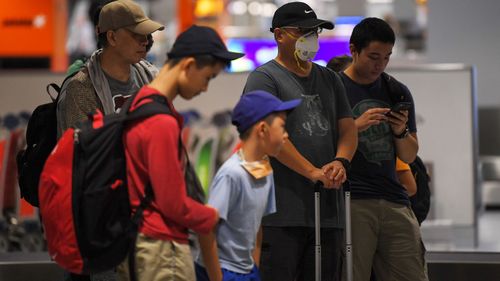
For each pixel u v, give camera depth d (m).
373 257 7.31
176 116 5.51
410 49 20.91
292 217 6.60
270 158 6.67
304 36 6.62
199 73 5.46
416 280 7.17
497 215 17.61
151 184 5.44
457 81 12.48
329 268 6.80
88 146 5.45
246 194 5.80
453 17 18.70
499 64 18.58
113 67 6.81
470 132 12.52
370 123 6.88
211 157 12.11
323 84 6.85
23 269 8.69
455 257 8.77
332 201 6.75
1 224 11.90
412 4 20.58
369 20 7.00
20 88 12.10
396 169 7.57
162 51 20.28
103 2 7.14
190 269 5.54
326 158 6.72
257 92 5.87
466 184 12.58
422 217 7.98
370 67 7.02
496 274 8.50
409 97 7.34
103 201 5.40
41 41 21.11
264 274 6.61
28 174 6.82
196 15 20.20
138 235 5.45
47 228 5.56
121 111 5.53
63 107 6.76
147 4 22.31
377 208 7.09
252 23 20.11
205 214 5.39
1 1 21.02
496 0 18.52
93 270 5.50
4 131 12.05
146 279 5.42
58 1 21.44
